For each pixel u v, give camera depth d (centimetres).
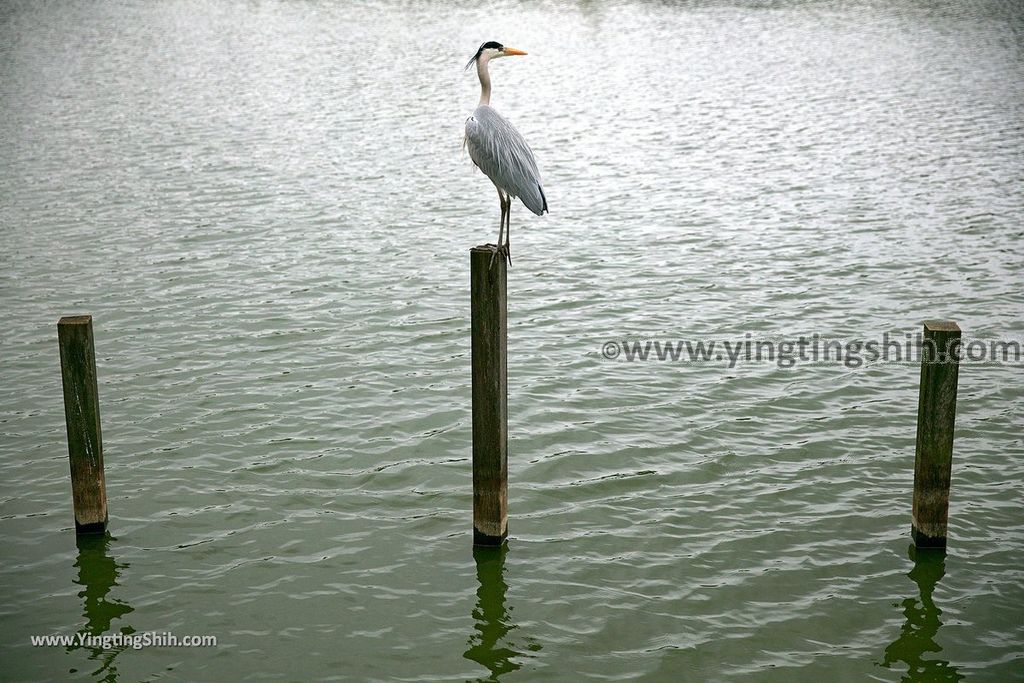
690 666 884
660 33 4672
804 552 1034
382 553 1034
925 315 1628
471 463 1195
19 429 1262
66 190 2361
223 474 1163
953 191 2312
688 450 1225
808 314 1638
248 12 5309
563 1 5697
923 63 3838
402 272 1838
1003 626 929
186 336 1547
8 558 1013
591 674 875
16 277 1798
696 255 1923
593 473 1176
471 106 3247
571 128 2964
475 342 974
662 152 2698
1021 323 1590
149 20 5044
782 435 1260
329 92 3456
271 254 1934
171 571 998
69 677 861
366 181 2450
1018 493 1127
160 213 2192
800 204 2238
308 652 897
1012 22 4716
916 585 984
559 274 1830
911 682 864
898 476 1167
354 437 1248
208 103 3288
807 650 902
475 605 961
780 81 3584
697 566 1014
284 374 1419
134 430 1258
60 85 3559
